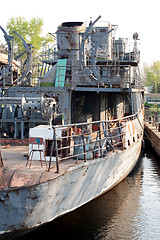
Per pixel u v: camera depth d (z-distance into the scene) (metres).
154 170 17.62
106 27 23.97
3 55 20.69
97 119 17.89
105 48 23.53
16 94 16.08
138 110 20.70
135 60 23.48
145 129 31.23
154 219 10.55
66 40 17.91
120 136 13.13
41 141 9.16
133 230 9.67
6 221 7.55
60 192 8.34
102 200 12.14
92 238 9.12
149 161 20.59
